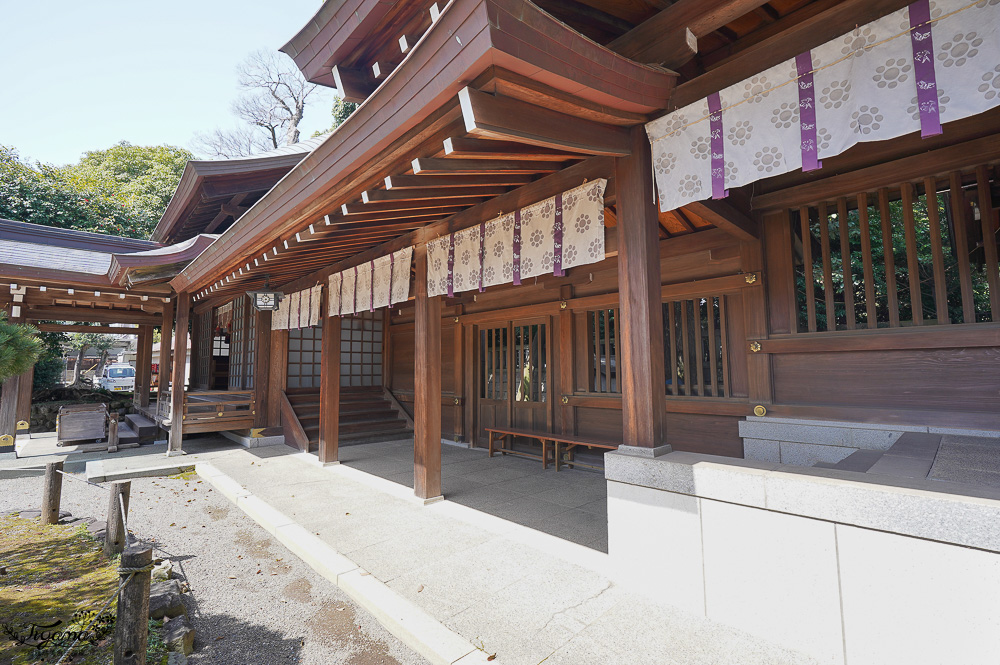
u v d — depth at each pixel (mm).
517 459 6793
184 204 10266
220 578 3273
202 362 12312
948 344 3266
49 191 15625
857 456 3096
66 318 9641
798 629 2145
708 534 2453
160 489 5707
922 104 1936
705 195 2580
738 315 4559
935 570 1808
